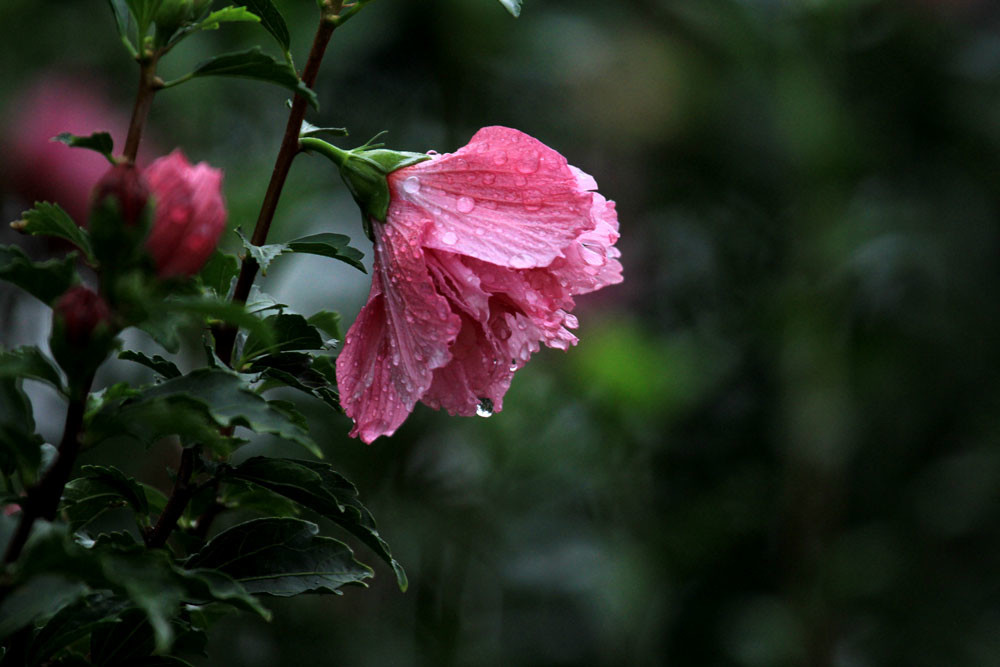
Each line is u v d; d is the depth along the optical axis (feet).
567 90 4.99
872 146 4.90
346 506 3.19
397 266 3.28
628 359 4.38
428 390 3.32
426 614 4.38
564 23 4.70
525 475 4.44
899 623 5.21
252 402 3.10
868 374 5.20
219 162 4.27
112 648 3.19
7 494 3.07
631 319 4.97
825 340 4.55
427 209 3.29
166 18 3.13
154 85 3.13
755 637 4.70
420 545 4.32
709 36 4.99
